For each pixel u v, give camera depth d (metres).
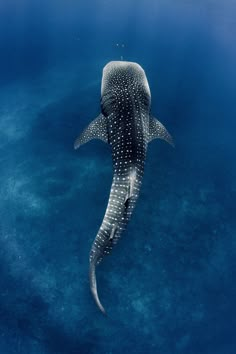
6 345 7.84
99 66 14.92
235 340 8.23
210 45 17.02
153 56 15.69
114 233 7.19
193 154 11.58
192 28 18.06
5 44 16.08
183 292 8.74
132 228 9.61
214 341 8.16
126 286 8.66
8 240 9.47
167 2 19.84
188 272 9.05
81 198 10.23
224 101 13.80
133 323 8.20
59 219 9.83
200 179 10.94
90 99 13.20
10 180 10.75
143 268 8.97
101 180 10.62
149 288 8.70
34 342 7.88
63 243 9.37
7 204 10.19
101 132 9.08
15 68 14.98
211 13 19.44
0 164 11.18
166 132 9.58
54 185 10.55
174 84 14.16
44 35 16.69
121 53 15.72
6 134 12.05
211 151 11.77
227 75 15.31
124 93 8.57
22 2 18.33
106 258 9.02
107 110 8.79
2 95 13.60
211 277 9.05
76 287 8.65
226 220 10.12
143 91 9.04
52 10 18.36
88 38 16.62
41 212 9.98
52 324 8.10
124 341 7.95
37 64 15.15
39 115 12.66
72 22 17.61
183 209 10.18
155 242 9.42
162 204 10.20
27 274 8.86
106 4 19.08
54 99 13.32
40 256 9.16
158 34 17.30
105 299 8.45
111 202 7.41
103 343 7.89
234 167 11.43
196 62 15.76
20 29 16.92
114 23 17.75
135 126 7.89
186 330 8.23
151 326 8.20
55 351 7.78
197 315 8.45
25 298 8.48
